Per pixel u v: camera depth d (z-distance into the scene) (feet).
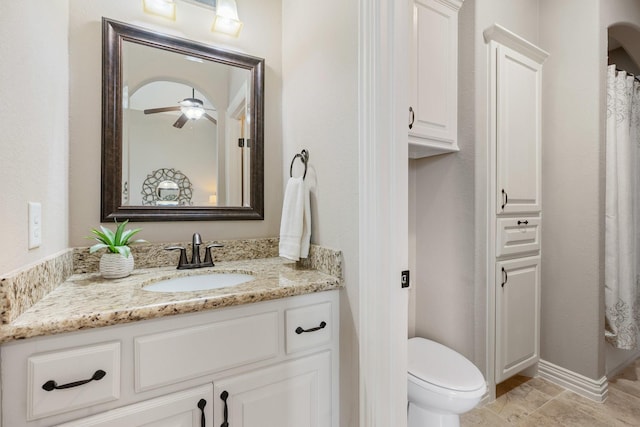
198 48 4.64
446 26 5.14
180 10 4.56
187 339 2.77
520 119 5.90
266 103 5.23
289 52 5.08
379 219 3.14
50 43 3.12
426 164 6.08
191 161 4.63
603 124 5.73
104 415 2.43
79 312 2.39
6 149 2.18
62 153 3.48
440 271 5.83
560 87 6.19
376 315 3.17
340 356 3.71
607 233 6.13
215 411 2.90
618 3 6.03
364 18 3.28
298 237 4.22
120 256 3.61
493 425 4.98
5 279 2.11
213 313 2.91
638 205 6.57
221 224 4.88
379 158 3.14
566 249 6.08
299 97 4.74
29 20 2.59
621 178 6.21
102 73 4.00
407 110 3.22
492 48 5.44
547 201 6.39
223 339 2.94
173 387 2.72
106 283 3.39
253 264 4.58
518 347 5.93
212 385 2.89
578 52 5.93
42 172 2.87
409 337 6.29
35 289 2.59
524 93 5.96
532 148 6.14
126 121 4.18
